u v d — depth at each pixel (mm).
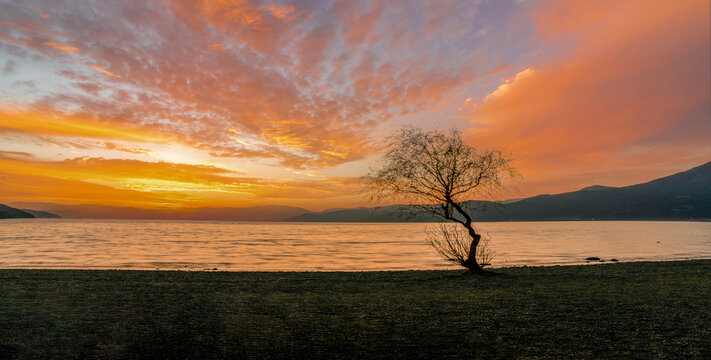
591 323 10391
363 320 10766
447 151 21406
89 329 9648
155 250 49062
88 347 8250
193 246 58719
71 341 8641
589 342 8727
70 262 33438
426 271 24391
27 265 30781
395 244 69438
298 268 31250
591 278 20047
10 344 8328
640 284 17750
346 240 85375
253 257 41031
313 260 38344
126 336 9102
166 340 8828
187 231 136375
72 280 18719
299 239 89062
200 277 20734
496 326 10102
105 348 8203
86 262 33594
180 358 7652
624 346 8438
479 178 21266
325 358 7707
